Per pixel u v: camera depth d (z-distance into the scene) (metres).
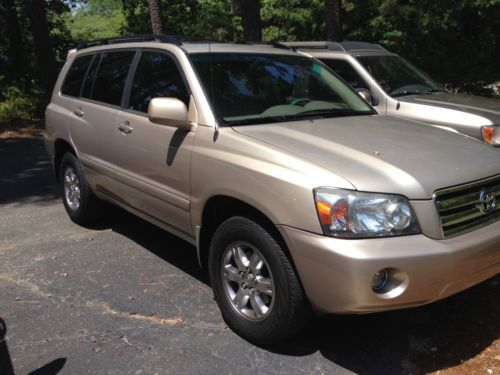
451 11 16.61
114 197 4.88
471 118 5.86
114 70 4.91
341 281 2.76
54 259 4.75
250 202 3.16
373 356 3.23
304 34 20.30
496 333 3.44
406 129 3.86
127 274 4.43
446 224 2.93
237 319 3.40
